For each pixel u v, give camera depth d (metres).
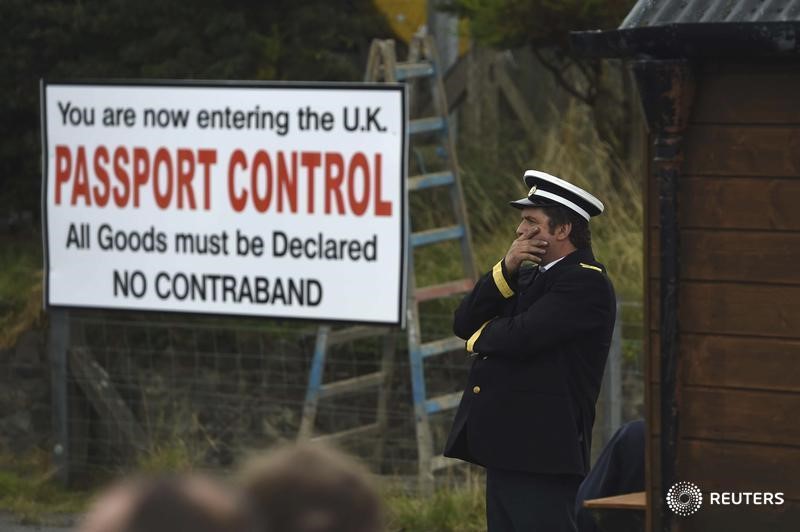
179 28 13.84
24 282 13.52
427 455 10.83
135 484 2.30
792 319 5.56
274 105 11.01
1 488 11.24
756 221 5.59
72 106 11.52
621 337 10.78
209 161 11.19
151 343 12.52
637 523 6.38
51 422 12.31
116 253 11.45
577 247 7.40
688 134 5.64
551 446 7.25
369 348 12.23
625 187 14.02
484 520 9.99
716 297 5.66
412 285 11.34
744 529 5.66
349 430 11.85
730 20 5.54
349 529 2.45
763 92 5.54
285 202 11.02
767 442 5.62
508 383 7.33
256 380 12.15
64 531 10.27
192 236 11.25
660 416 5.73
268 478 2.47
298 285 11.00
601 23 12.68
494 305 7.50
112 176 11.45
